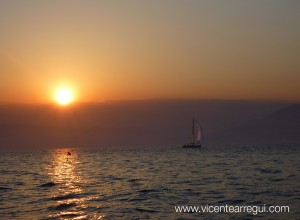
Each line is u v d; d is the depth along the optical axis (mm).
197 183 68938
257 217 42031
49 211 46438
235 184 66562
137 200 52344
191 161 136250
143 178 79062
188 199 52562
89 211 46031
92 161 149875
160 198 53625
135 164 125375
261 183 67375
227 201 50781
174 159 151750
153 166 114250
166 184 68188
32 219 42688
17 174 96750
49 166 125125
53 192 61125
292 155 162375
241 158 147625
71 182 73938
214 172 90062
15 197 56969
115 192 59531
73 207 48406
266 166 105438
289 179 72688
